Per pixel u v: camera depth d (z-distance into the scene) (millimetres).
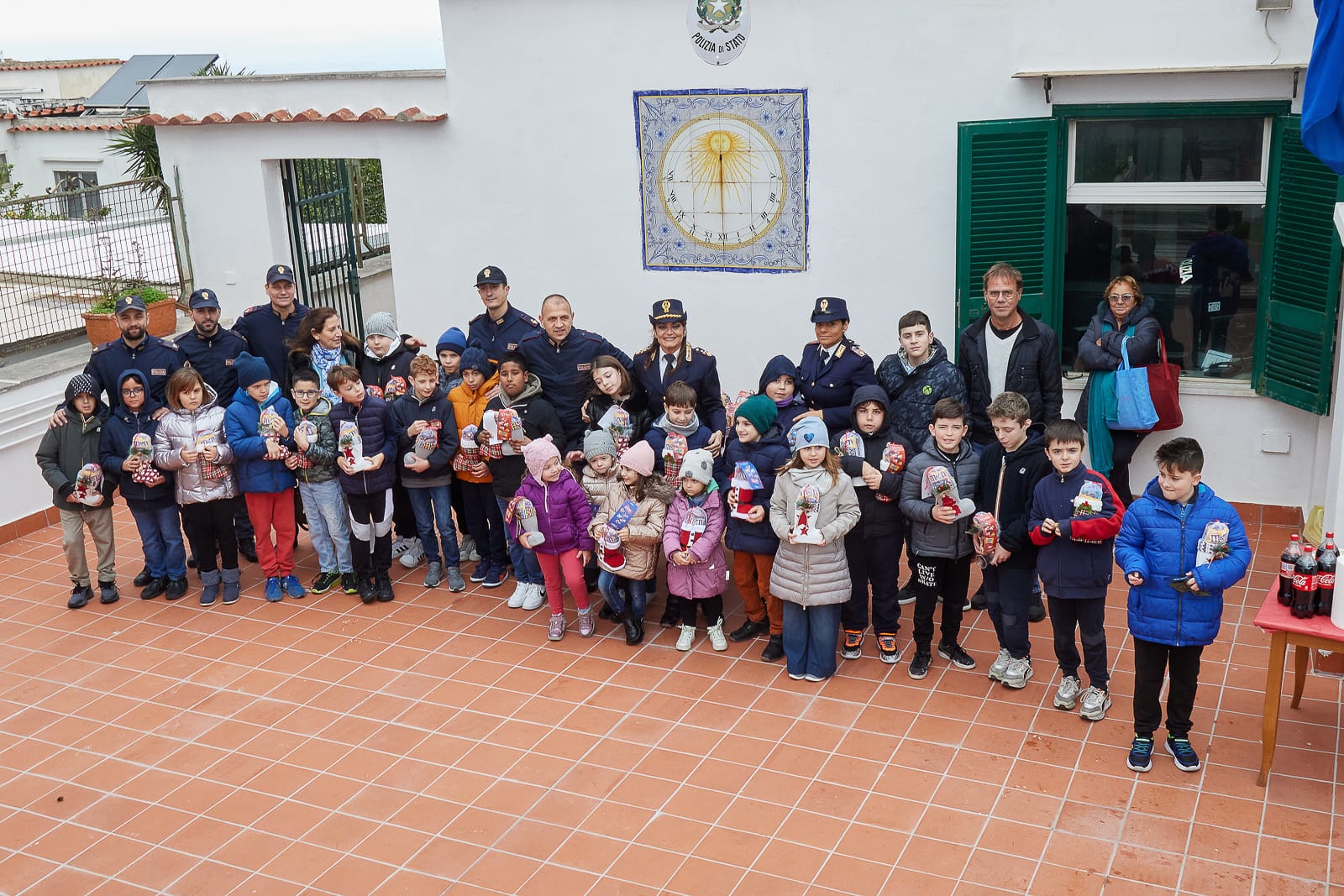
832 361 7113
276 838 5598
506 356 7578
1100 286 8469
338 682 6988
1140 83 7859
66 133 18688
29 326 10562
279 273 8672
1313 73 6223
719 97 8945
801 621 6598
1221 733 6000
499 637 7445
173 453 7781
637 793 5773
